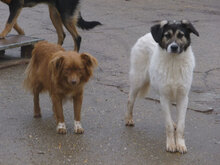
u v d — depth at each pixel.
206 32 14.93
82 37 13.57
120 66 10.88
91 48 12.41
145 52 7.04
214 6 20.19
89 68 6.54
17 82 9.24
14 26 11.91
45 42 7.48
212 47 13.05
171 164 6.04
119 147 6.49
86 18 16.22
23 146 6.36
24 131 6.87
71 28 11.74
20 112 7.64
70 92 6.70
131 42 13.22
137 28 15.10
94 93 8.88
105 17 16.66
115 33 14.25
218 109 8.31
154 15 17.45
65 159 6.04
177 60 6.23
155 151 6.41
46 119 7.41
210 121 7.69
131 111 7.30
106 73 10.31
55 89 6.68
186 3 20.64
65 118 7.48
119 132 7.04
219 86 9.66
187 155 6.32
